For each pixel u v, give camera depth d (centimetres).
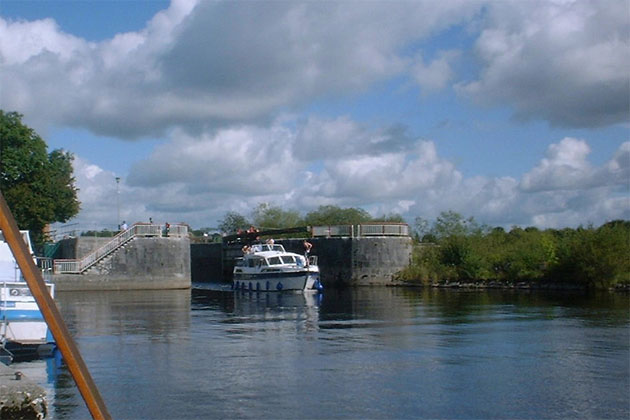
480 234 6894
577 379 1745
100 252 6581
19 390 506
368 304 4303
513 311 3631
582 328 2805
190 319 3397
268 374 1827
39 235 7275
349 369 1897
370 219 10356
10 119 6775
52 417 1351
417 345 2344
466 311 3666
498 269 6450
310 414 1415
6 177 6769
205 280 9025
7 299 2133
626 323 2986
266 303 4544
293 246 7219
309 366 1942
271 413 1423
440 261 6694
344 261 6825
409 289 6150
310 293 5706
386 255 6769
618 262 5412
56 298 5269
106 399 1543
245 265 6319
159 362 2022
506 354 2138
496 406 1478
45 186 6881
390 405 1486
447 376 1791
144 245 6712
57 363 2000
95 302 4769
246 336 2645
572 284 5812
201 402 1516
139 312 3859
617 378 1756
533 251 6153
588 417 1389
